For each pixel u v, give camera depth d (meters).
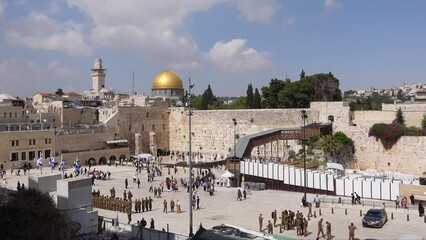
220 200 60.66
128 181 77.88
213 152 124.00
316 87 135.25
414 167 89.94
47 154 101.69
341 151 95.31
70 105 141.12
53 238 33.75
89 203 44.00
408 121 105.19
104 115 128.38
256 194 65.88
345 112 104.00
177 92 177.50
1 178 76.19
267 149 109.62
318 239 40.22
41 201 35.12
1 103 131.75
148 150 128.50
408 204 57.12
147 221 47.34
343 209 54.22
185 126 131.00
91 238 39.31
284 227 44.38
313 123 103.44
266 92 146.00
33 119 123.50
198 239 35.16
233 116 120.62
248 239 34.78
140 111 127.12
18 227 31.84
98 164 109.56
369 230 43.56
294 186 69.06
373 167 95.56
